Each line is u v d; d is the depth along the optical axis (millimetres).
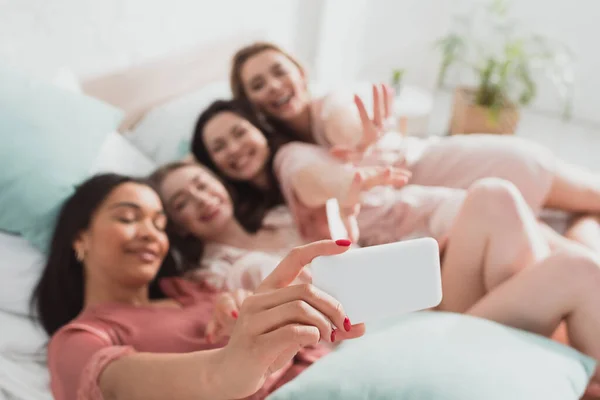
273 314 629
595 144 2957
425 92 2799
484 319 998
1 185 1221
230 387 689
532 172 1550
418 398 799
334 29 2766
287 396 860
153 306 1214
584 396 1047
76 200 1214
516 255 1178
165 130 1789
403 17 3348
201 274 1356
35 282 1241
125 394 835
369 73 3480
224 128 1548
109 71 1885
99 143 1427
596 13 3117
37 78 1424
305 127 1758
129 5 1905
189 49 2119
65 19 1712
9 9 1554
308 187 1426
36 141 1278
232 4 2330
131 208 1200
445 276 1247
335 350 980
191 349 1099
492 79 2707
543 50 3139
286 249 1484
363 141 1431
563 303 1048
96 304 1158
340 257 606
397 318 1017
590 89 3258
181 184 1406
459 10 3322
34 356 1189
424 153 1687
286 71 1692
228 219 1471
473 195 1212
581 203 1601
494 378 824
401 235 1457
